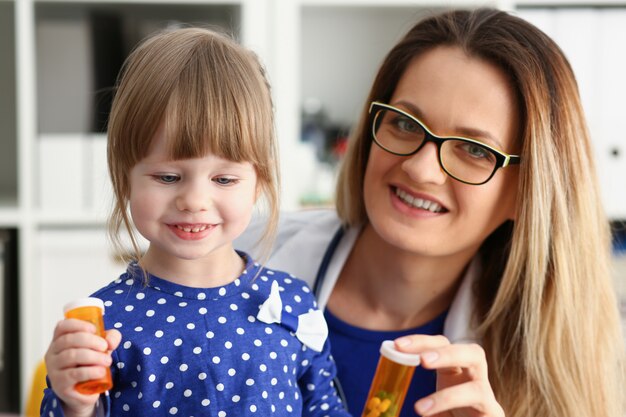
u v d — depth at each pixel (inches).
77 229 88.9
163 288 32.4
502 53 40.4
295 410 33.4
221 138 30.2
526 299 43.3
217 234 31.1
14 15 97.5
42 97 86.4
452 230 41.1
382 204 41.8
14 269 87.9
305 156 94.8
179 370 31.1
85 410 28.5
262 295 34.2
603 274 46.0
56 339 28.0
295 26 87.0
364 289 46.5
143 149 30.1
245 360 32.1
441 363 33.5
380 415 32.2
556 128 42.0
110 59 86.5
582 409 44.1
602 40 86.0
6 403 87.4
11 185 102.0
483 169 40.4
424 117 40.8
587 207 44.0
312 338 34.8
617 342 47.3
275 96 87.1
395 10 94.7
